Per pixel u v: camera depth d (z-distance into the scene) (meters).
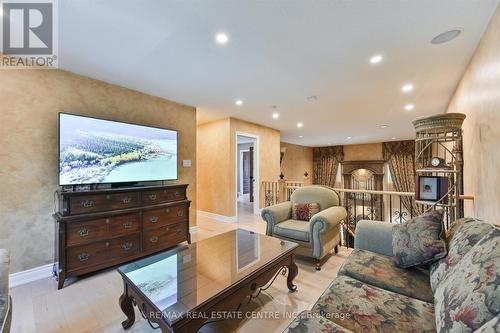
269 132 6.07
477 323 0.72
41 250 2.38
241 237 2.40
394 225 1.83
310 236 2.55
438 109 4.13
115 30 1.85
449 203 2.39
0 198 2.17
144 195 2.80
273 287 2.16
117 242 2.52
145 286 1.43
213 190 5.18
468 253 1.06
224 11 1.63
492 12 1.64
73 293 2.07
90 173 2.54
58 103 2.51
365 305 1.14
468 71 2.43
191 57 2.29
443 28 1.83
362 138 7.96
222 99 3.64
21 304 1.90
